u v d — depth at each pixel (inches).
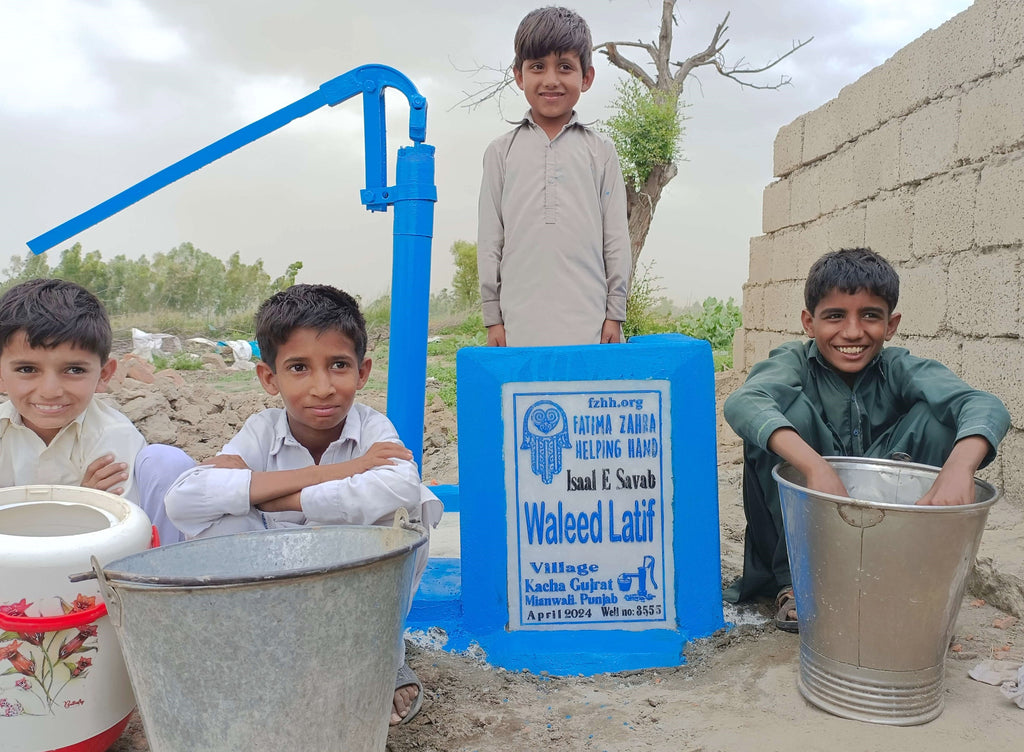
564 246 149.1
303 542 79.2
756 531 119.1
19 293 92.4
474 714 93.2
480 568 111.4
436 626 115.4
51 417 94.0
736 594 124.1
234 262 1119.6
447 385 447.5
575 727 90.3
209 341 735.7
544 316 148.9
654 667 106.7
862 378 116.0
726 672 101.9
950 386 104.7
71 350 92.4
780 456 101.2
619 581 111.8
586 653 108.2
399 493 87.0
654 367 111.7
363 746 69.4
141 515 82.3
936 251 189.9
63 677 76.4
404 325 131.0
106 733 80.6
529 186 151.3
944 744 82.0
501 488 111.3
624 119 587.8
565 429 111.4
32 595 74.1
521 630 111.2
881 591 83.0
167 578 60.2
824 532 85.7
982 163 173.3
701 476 112.1
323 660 64.2
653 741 86.0
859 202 234.4
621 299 156.3
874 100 224.8
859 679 86.9
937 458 108.0
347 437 98.0
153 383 334.3
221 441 282.0
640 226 599.2
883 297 109.3
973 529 82.0
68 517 86.4
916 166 200.8
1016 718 86.8
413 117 131.3
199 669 62.9
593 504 111.6
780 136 298.5
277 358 92.6
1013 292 158.9
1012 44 162.9
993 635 108.1
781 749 82.3
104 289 1071.0
